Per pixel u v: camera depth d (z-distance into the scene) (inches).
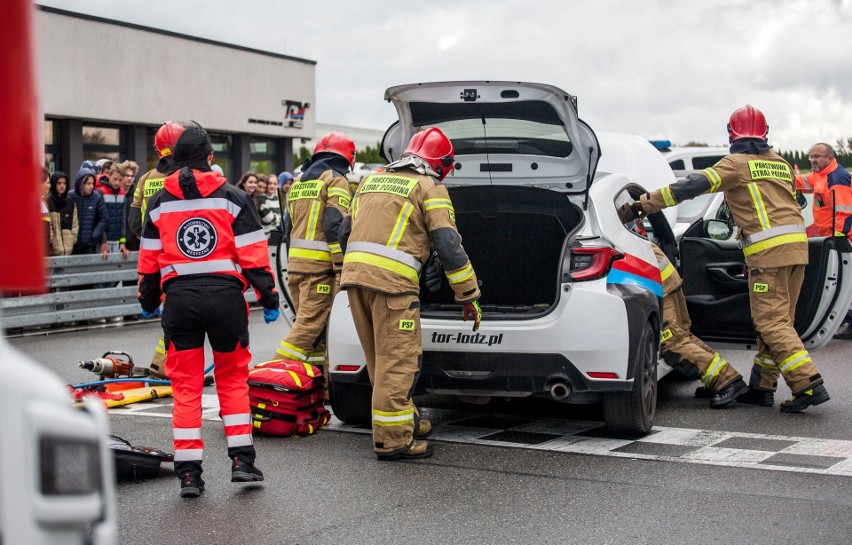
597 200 253.4
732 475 215.8
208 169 211.8
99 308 495.2
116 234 522.9
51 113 932.0
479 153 262.4
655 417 279.4
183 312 204.5
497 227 275.6
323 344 307.6
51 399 73.7
